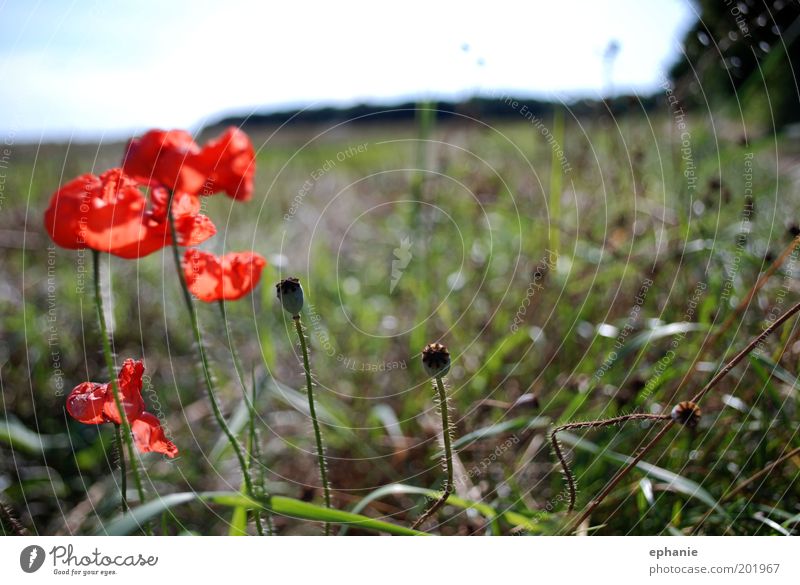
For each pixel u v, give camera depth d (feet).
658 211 1.81
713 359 1.42
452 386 1.59
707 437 1.29
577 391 1.48
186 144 0.95
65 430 1.59
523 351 1.68
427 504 1.29
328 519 0.89
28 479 1.44
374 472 1.50
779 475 1.20
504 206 2.04
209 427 1.63
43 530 1.36
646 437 1.29
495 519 1.03
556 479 1.29
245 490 0.95
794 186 2.10
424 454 1.50
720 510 1.06
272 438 1.61
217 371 1.79
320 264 2.22
